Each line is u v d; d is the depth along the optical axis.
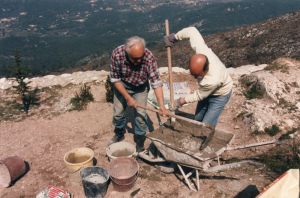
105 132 7.77
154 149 6.27
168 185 5.98
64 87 10.01
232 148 5.50
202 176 6.09
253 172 6.20
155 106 8.15
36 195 5.91
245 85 9.74
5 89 10.02
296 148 6.72
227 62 53.19
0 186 6.18
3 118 8.55
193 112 8.54
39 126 8.12
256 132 7.48
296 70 9.57
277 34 53.97
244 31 59.81
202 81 5.52
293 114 8.01
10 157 6.32
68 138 7.61
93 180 5.85
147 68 5.90
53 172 6.53
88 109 8.71
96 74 10.78
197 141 5.76
